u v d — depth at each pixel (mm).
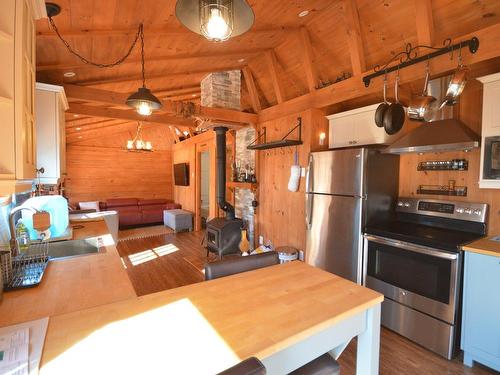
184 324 1005
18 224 1946
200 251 4902
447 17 2350
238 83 4512
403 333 2381
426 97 2168
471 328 2023
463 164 2508
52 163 2512
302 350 1033
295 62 3818
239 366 688
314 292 1281
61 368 777
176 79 4262
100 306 1129
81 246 2309
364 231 2715
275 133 4094
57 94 2521
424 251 2205
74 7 1980
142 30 2463
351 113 3213
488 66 2189
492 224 2350
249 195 4836
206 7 1183
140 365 794
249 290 1292
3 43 1088
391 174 2955
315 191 3248
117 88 3965
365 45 2982
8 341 892
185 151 7582
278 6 2758
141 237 5961
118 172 7871
